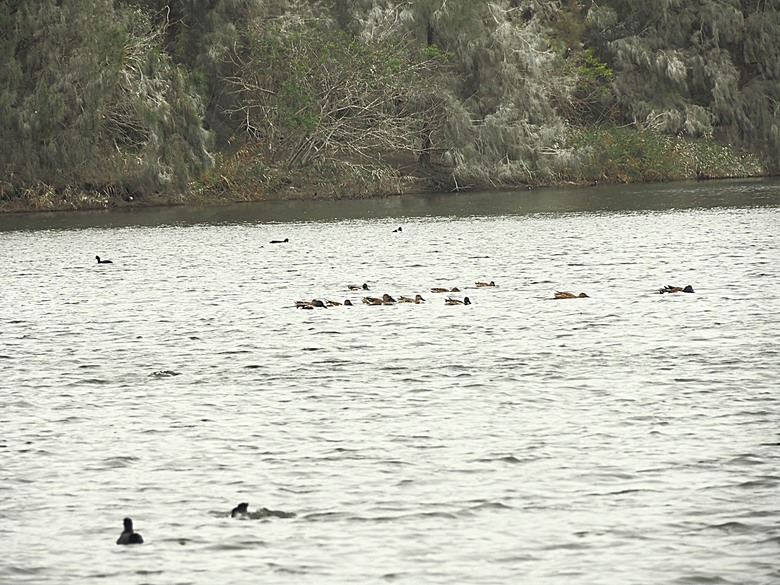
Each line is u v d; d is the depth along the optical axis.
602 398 77.19
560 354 92.19
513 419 72.19
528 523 54.59
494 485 59.69
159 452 66.50
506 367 87.75
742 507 55.91
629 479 60.16
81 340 103.19
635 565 49.97
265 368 89.56
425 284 137.00
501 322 107.75
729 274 136.88
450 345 97.06
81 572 50.25
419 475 61.47
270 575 49.66
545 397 77.81
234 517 55.84
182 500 58.44
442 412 74.38
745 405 74.38
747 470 61.06
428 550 51.81
